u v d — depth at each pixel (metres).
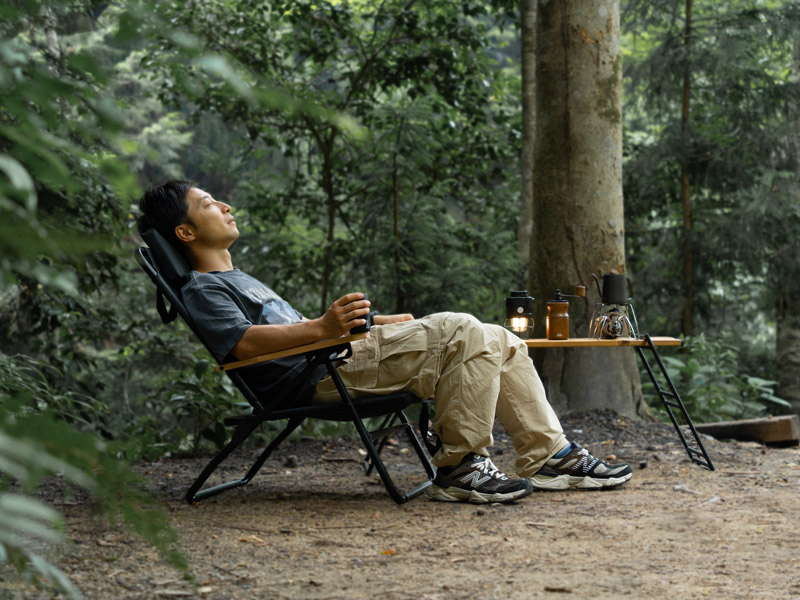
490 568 1.87
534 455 2.88
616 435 4.30
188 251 2.84
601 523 2.35
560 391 4.82
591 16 4.83
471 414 2.65
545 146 4.93
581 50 4.83
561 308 3.60
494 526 2.32
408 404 2.66
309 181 9.23
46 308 5.13
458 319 2.71
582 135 4.83
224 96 7.84
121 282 8.07
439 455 2.70
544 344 3.40
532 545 2.09
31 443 0.26
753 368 10.09
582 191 4.83
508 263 7.50
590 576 1.79
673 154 9.42
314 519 2.44
